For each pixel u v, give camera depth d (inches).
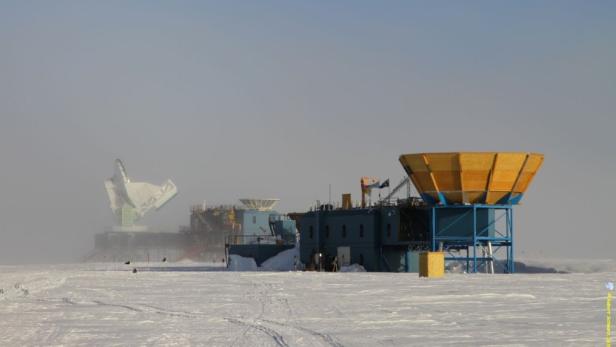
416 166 4023.1
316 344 1310.3
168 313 1850.4
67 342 1368.1
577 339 1376.7
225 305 2053.4
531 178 4074.8
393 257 4350.4
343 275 3718.0
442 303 2081.7
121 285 2930.6
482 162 3944.4
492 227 4010.8
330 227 4635.8
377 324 1596.9
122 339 1396.4
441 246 4042.8
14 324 1636.3
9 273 4222.4
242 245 5477.4
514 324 1599.4
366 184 4717.0
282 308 1957.4
